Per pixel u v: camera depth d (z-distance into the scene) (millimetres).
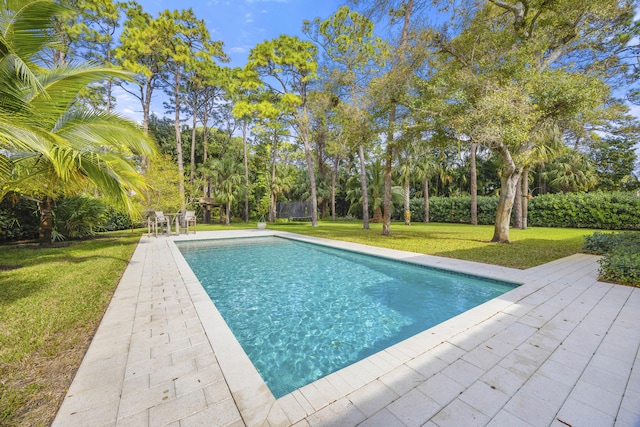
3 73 3598
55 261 6332
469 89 7223
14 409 1709
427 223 21219
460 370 2139
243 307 4352
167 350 2457
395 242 9594
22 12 3852
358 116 10062
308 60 15680
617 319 3068
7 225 8844
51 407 1740
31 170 5004
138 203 11758
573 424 1582
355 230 14789
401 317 3938
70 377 2066
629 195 14055
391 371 2143
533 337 2668
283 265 7098
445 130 8367
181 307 3529
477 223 19828
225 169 22984
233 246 10102
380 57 10789
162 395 1854
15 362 2252
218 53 19078
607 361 2232
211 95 23547
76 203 10070
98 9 14680
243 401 1809
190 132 27328
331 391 1910
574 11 7203
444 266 5797
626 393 1843
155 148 5684
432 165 20875
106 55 16547
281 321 3855
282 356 2986
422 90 8500
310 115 16062
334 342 3277
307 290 5141
